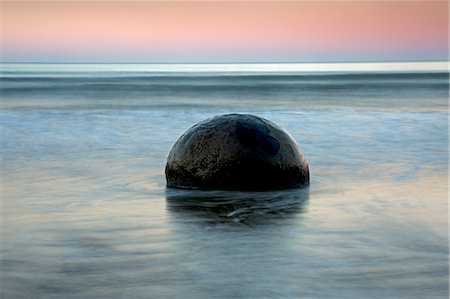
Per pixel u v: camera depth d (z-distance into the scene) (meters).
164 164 11.58
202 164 8.86
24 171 10.97
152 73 61.97
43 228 7.25
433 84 36.31
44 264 6.00
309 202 8.43
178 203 8.32
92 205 8.37
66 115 20.23
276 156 8.86
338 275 5.71
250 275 5.71
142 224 7.37
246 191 8.79
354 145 14.20
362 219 7.64
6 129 16.89
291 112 21.42
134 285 5.48
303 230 7.12
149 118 19.36
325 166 11.50
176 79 44.06
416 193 9.17
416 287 5.44
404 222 7.52
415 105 23.98
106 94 29.39
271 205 8.20
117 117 19.66
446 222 7.54
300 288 5.41
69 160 12.11
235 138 8.80
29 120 18.89
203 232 7.02
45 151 13.27
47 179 10.23
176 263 6.02
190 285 5.48
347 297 5.22
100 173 10.71
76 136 15.58
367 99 26.83
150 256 6.21
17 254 6.29
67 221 7.56
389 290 5.37
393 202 8.57
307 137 15.46
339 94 29.61
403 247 6.52
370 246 6.55
